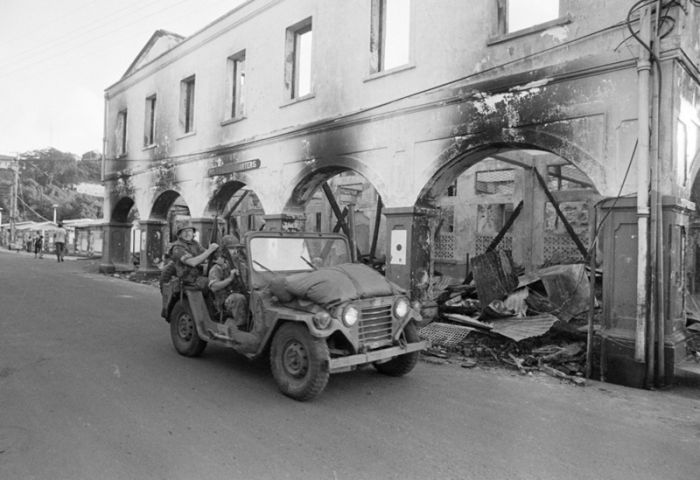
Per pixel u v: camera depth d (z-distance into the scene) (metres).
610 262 6.94
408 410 5.10
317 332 4.98
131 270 20.91
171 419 4.65
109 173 21.64
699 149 7.75
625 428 4.84
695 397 6.05
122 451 3.95
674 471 3.89
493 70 8.41
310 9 11.98
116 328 8.94
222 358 6.93
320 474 3.65
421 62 9.52
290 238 6.57
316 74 11.71
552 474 3.76
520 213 14.13
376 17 10.58
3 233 53.81
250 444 4.15
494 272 9.96
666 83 6.65
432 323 9.24
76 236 40.31
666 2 6.61
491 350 7.97
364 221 19.56
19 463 3.71
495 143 8.38
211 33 15.35
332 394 5.55
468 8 8.85
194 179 16.03
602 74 7.17
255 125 13.59
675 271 6.79
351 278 5.57
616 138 7.01
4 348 7.18
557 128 7.61
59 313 10.35
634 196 6.75
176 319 7.14
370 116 10.32
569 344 8.05
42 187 67.00
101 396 5.24
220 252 6.66
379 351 5.48
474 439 4.39
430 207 9.87
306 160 11.90
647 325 6.45
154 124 18.64
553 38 7.78
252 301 5.84
